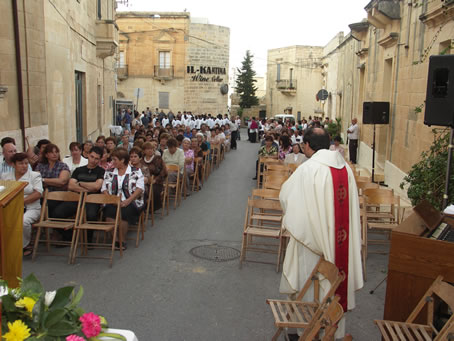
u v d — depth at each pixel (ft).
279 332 13.92
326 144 14.51
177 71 135.74
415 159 33.81
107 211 23.85
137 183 24.35
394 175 40.11
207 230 28.12
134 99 135.95
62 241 23.48
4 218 11.98
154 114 125.29
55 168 25.02
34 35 34.14
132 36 133.39
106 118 73.97
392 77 41.96
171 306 17.42
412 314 13.15
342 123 79.41
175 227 28.68
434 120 17.74
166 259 22.68
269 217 24.14
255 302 17.95
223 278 20.35
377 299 18.58
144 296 18.25
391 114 42.09
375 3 40.98
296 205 13.80
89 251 23.66
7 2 30.68
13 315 8.29
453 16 27.37
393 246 14.26
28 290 8.93
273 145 44.16
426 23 31.76
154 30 133.28
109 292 18.57
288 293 14.66
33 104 34.27
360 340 15.24
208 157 48.47
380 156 48.08
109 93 77.82
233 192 41.06
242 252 21.76
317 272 13.96
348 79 72.59
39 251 23.48
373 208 31.71
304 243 13.76
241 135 134.62
